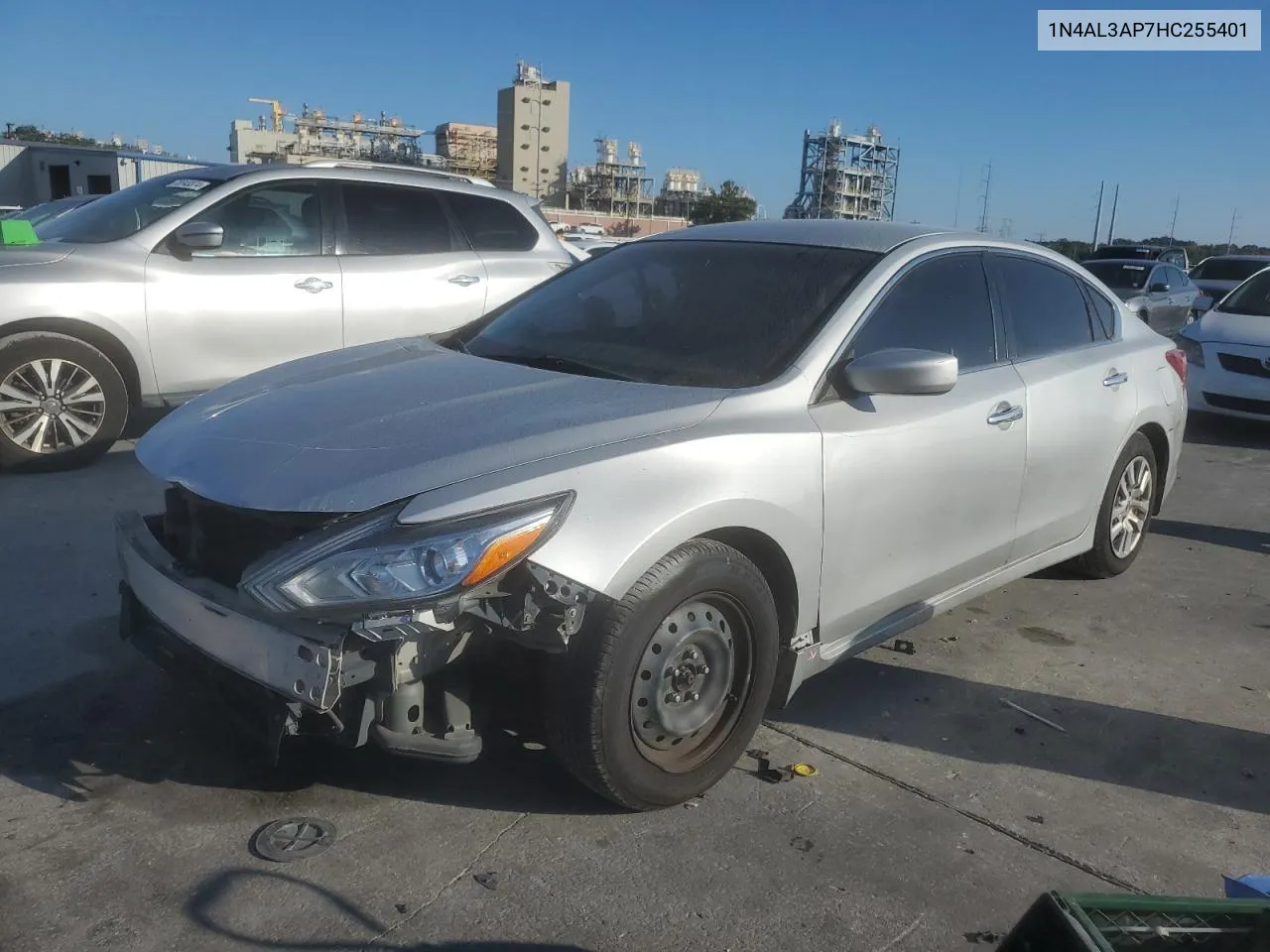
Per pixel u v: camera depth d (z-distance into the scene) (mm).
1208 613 4988
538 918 2625
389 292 7270
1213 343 9594
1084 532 4867
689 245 4223
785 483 3143
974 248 4219
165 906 2613
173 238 6641
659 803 3051
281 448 2938
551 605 2658
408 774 3238
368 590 2520
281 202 7047
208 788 3133
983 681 4133
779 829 3051
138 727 3465
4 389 6156
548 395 3201
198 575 2971
